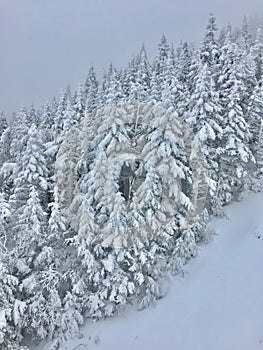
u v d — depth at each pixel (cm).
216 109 2577
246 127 2789
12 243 2277
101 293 2191
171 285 2306
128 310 2247
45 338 2219
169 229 2144
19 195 2283
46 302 2155
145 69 3731
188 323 1962
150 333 2017
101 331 2156
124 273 2183
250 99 3127
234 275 2153
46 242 2183
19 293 2181
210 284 2175
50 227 2156
